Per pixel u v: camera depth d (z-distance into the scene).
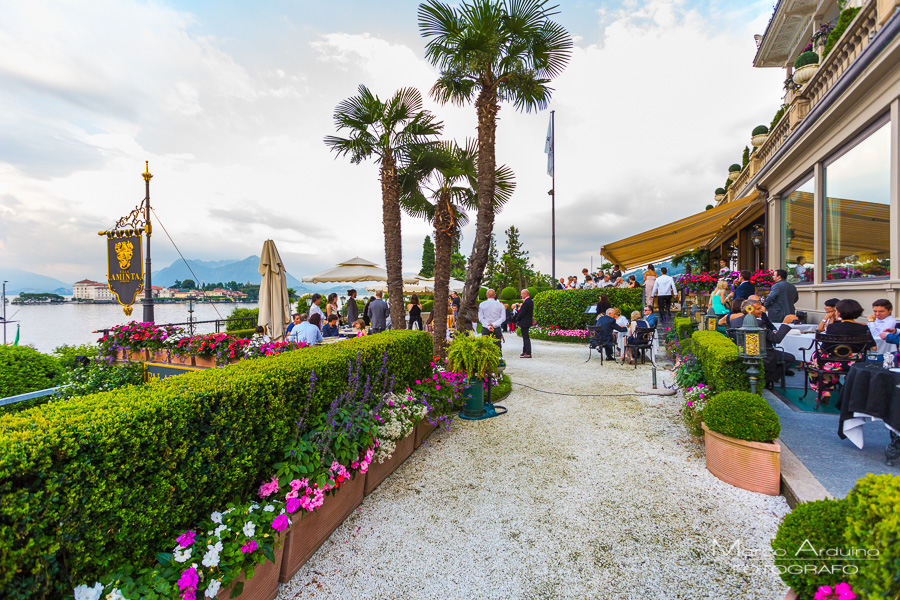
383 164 8.05
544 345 12.98
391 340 4.51
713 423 3.59
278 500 2.54
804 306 8.33
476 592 2.40
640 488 3.50
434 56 6.34
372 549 2.82
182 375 2.65
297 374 2.96
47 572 1.52
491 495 3.49
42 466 1.51
